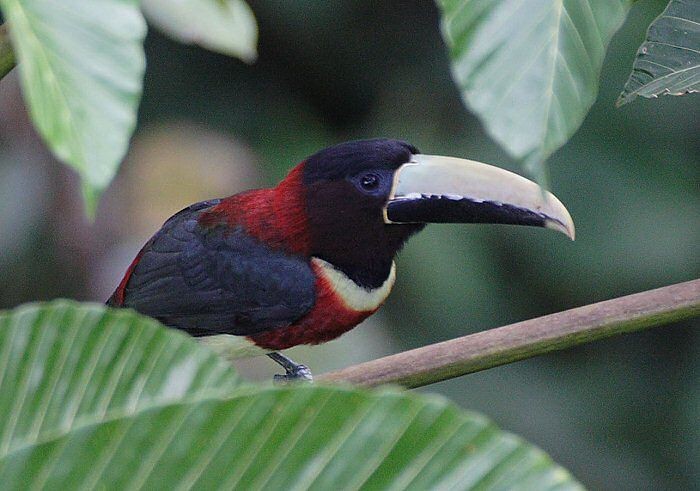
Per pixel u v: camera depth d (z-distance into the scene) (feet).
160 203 41.39
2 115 38.93
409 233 27.27
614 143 44.11
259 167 45.52
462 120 46.47
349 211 26.86
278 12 47.52
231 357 29.17
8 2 10.61
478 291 43.11
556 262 43.42
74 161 10.68
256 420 10.23
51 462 10.10
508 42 11.92
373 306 28.27
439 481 10.06
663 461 45.34
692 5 18.75
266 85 48.49
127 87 11.00
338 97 48.78
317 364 37.17
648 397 46.09
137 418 10.18
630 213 43.47
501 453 10.06
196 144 44.19
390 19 47.85
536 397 44.83
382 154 26.71
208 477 10.19
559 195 43.78
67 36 10.87
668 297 20.11
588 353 46.78
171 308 27.89
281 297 27.55
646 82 19.15
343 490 10.12
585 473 44.09
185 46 47.85
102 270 39.27
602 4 12.09
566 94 11.87
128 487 10.14
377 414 10.19
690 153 44.27
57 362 11.69
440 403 10.17
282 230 27.68
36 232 38.91
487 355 20.77
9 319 11.73
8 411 11.55
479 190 25.44
